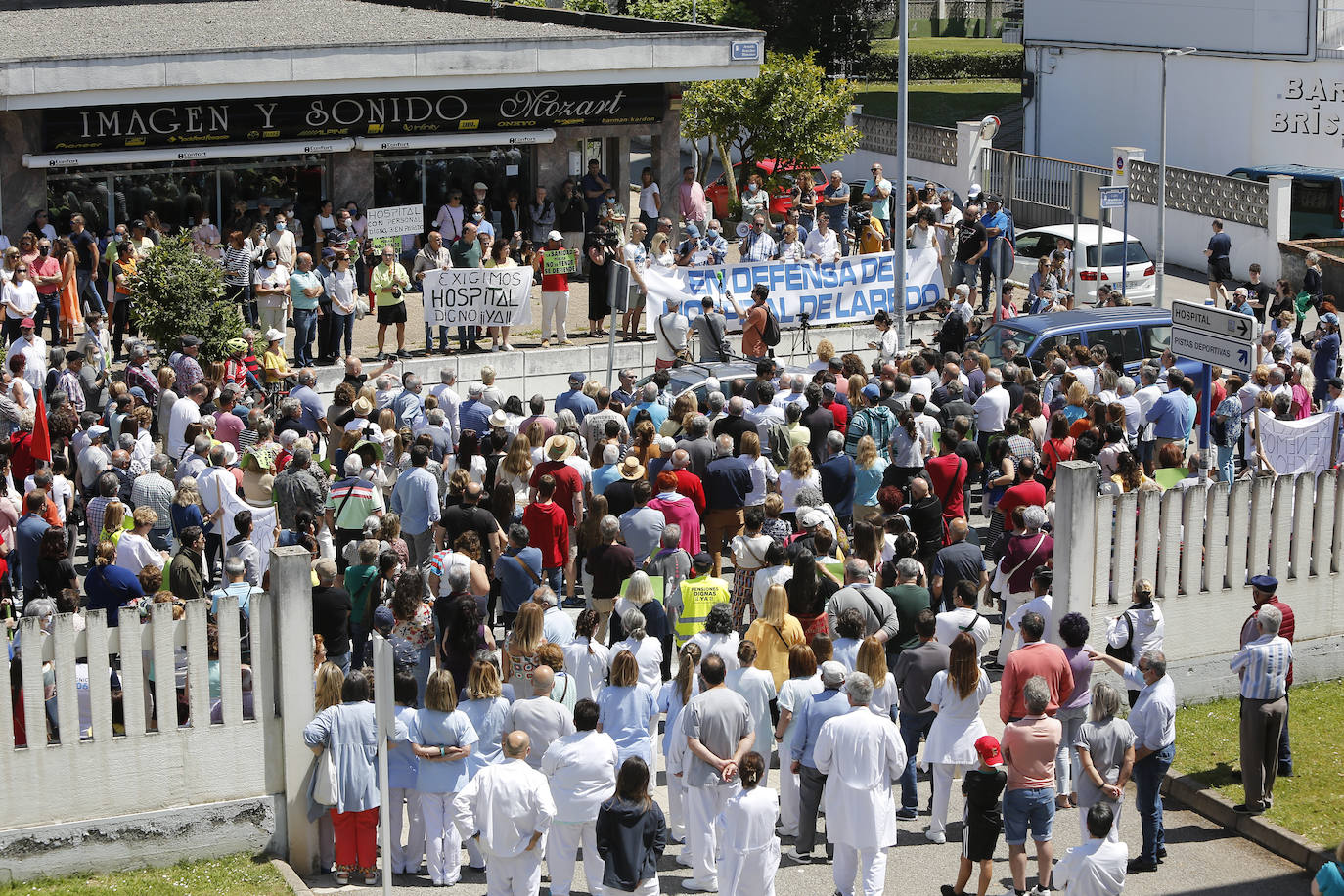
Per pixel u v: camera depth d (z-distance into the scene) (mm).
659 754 31812
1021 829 26047
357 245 57438
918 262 62438
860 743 25562
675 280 58406
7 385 42938
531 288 60062
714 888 26672
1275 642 29422
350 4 86438
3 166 58625
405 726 26766
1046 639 33438
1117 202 58312
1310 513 35531
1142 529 33688
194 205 63375
